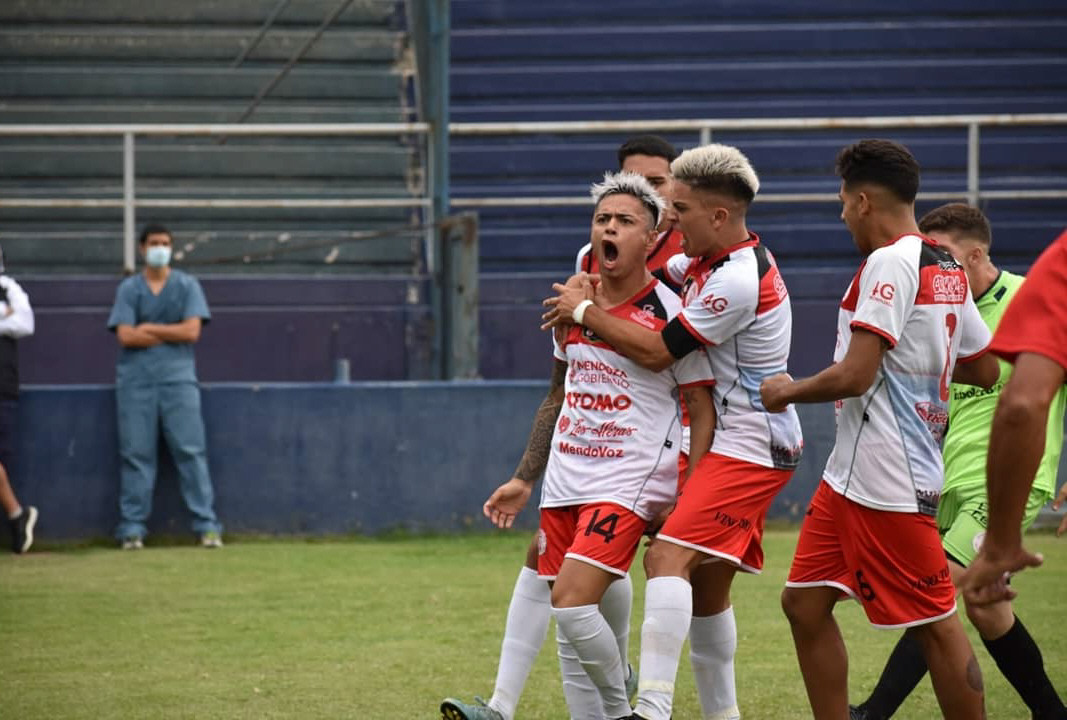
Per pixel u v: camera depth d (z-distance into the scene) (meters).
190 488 25.30
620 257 11.89
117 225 35.44
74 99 37.69
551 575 12.25
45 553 24.61
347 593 20.31
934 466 11.20
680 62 39.56
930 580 11.12
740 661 15.93
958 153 37.34
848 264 35.53
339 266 34.75
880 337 10.77
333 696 14.41
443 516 25.91
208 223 35.41
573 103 39.09
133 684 14.94
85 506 25.47
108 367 31.75
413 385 25.88
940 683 11.29
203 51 38.78
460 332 29.31
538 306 32.38
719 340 11.56
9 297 25.06
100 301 31.91
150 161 36.38
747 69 39.09
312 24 39.34
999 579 7.71
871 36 39.59
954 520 13.84
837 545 11.54
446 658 16.19
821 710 11.89
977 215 13.88
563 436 12.12
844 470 11.29
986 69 39.06
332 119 37.72
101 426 25.52
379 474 25.88
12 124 36.81
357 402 25.84
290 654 16.42
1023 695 12.48
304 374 31.98
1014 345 7.58
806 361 32.00
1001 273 13.94
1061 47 39.69
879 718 12.61
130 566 22.81
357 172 36.41
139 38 38.72
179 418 25.22
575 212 36.53
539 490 26.30
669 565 11.48
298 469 25.80
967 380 12.09
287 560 23.31
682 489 11.98
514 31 39.62
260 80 38.16
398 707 13.97
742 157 11.88
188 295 25.45
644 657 11.35
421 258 34.16
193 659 16.16
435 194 30.38
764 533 25.77
